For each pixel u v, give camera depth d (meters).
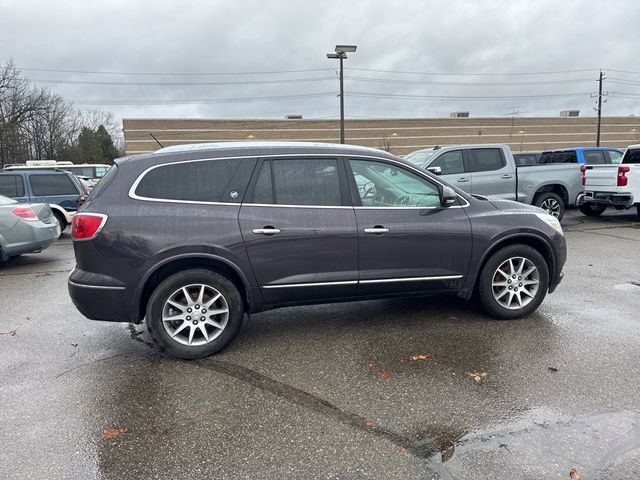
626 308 4.86
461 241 4.24
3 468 2.46
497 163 10.18
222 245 3.71
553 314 4.69
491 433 2.70
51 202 11.21
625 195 10.15
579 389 3.17
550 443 2.59
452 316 4.68
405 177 4.19
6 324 4.80
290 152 3.95
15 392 3.30
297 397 3.17
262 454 2.56
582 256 7.48
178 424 2.86
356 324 4.53
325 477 2.37
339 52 22.73
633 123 62.94
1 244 7.36
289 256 3.86
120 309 3.65
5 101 37.25
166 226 3.63
